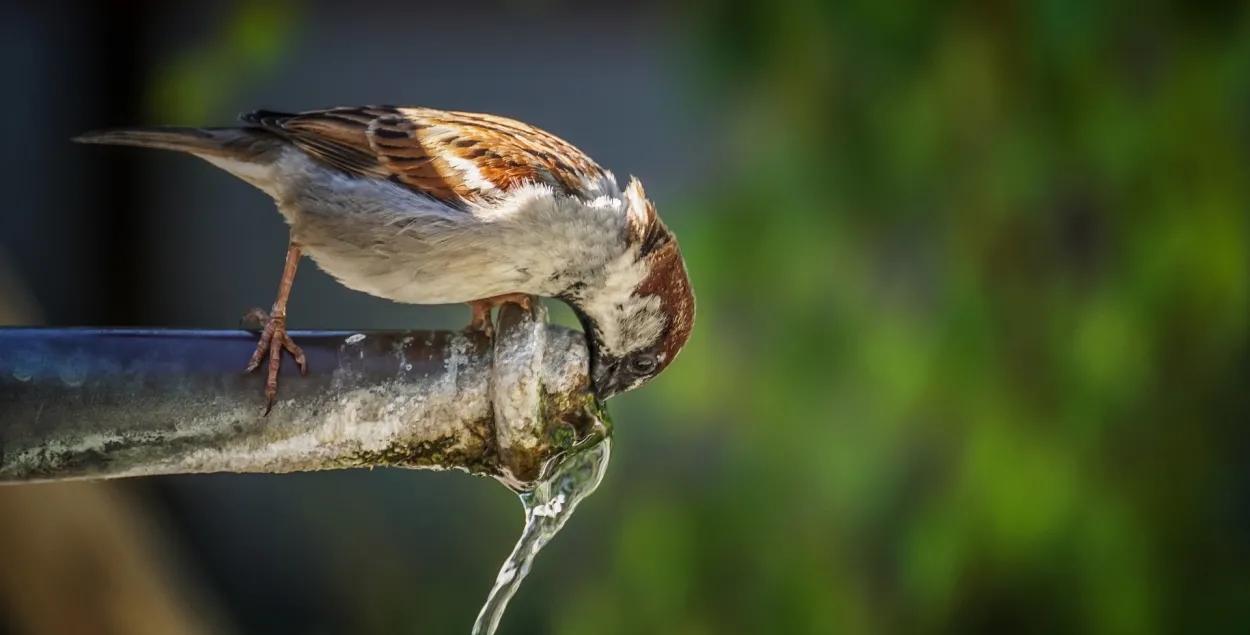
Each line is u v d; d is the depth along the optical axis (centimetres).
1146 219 300
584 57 439
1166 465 301
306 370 287
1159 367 301
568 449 289
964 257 301
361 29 439
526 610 315
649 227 293
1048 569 300
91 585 308
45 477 287
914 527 300
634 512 303
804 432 301
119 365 286
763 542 302
